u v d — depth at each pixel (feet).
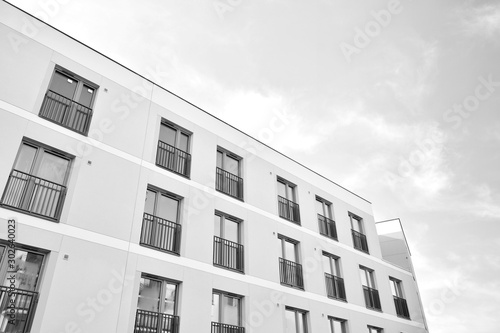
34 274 26.71
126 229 32.48
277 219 48.21
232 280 38.86
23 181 28.53
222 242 40.65
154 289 32.94
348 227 60.39
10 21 32.50
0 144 27.78
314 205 55.83
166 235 35.88
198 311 34.47
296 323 44.01
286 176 53.72
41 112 31.42
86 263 28.84
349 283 53.93
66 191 30.25
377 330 55.57
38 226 27.50
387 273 63.36
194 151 42.42
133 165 35.65
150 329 30.89
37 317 25.02
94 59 37.32
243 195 45.85
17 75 30.96
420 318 65.05
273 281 43.14
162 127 41.34
